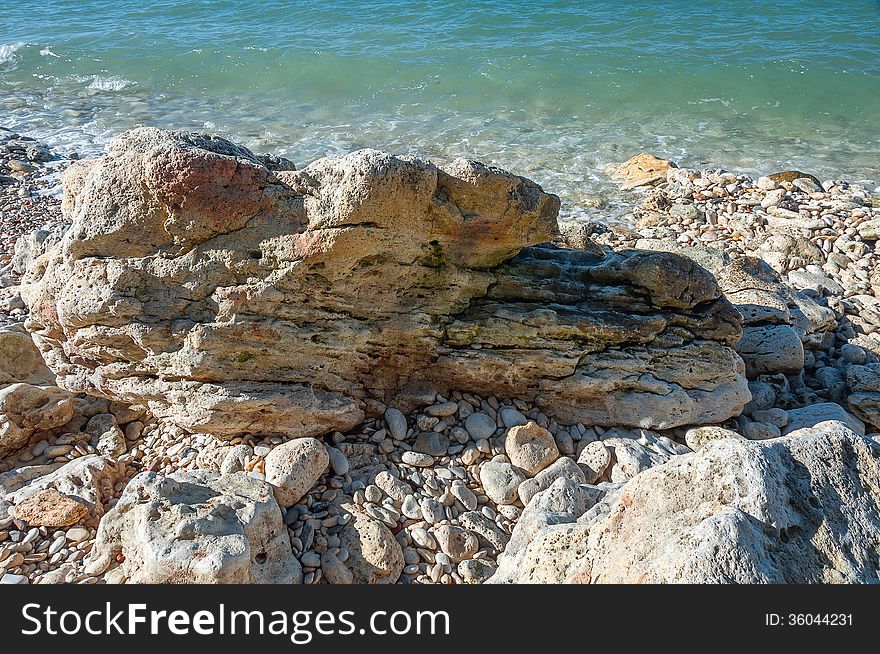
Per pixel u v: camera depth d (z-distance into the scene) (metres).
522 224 2.27
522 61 7.77
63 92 7.58
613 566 1.60
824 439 1.70
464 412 2.46
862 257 4.06
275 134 6.33
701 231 4.41
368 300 2.27
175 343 2.14
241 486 2.03
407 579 1.99
